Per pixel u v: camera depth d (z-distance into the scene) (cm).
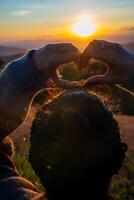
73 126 70
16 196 77
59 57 80
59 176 70
